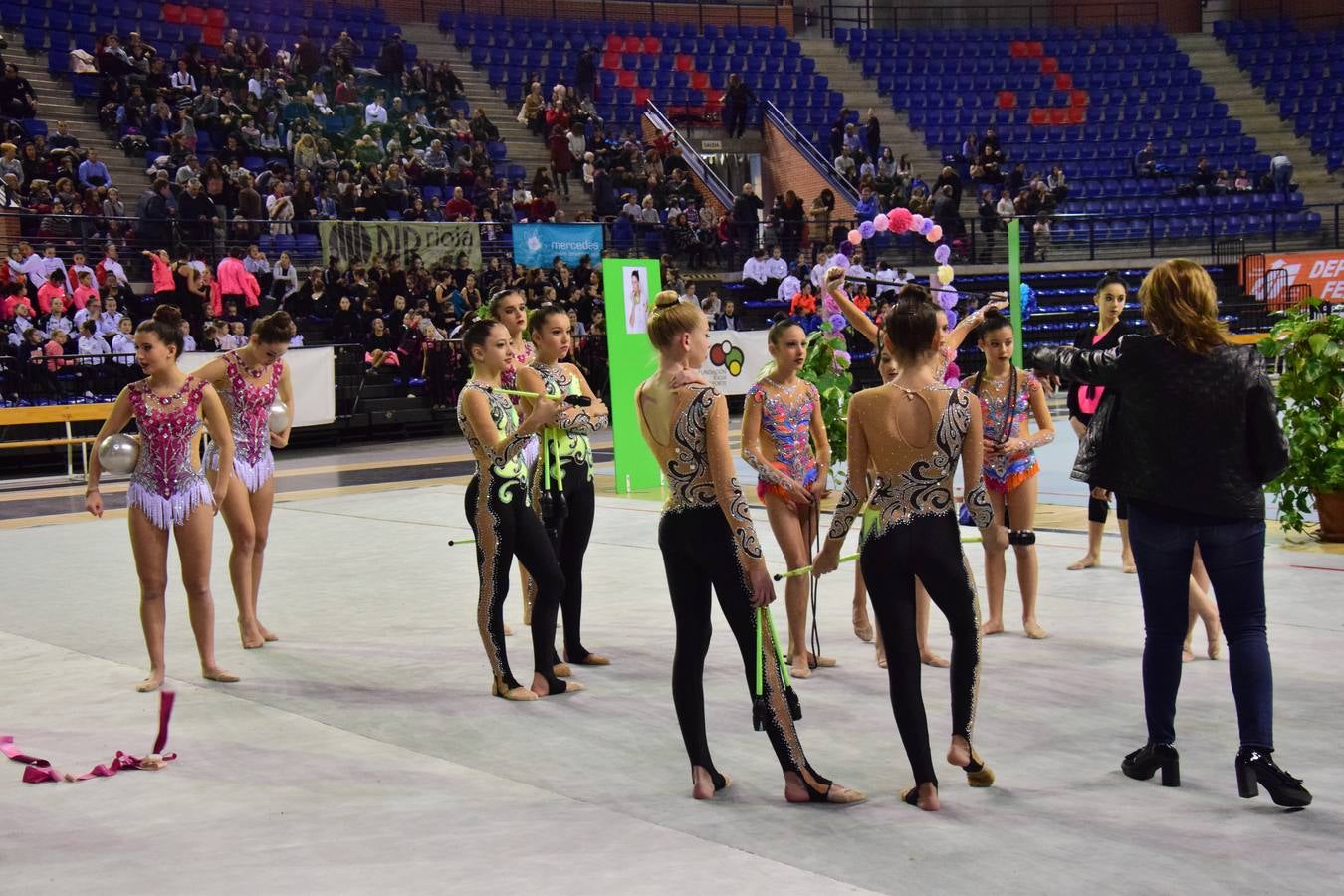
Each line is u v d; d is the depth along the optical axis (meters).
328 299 27.81
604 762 6.96
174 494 8.68
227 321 25.73
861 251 32.78
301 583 12.34
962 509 13.59
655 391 6.25
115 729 7.76
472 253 29.97
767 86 43.41
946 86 44.88
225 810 6.30
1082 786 6.29
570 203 36.22
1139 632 9.35
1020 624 9.65
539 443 8.97
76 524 16.83
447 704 8.20
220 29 36.72
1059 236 39.53
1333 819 5.76
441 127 35.53
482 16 42.94
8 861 5.68
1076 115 44.22
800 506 8.84
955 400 6.08
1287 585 10.59
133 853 5.74
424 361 28.03
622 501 16.88
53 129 30.45
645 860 5.48
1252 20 48.56
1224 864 5.28
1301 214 40.31
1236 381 6.07
